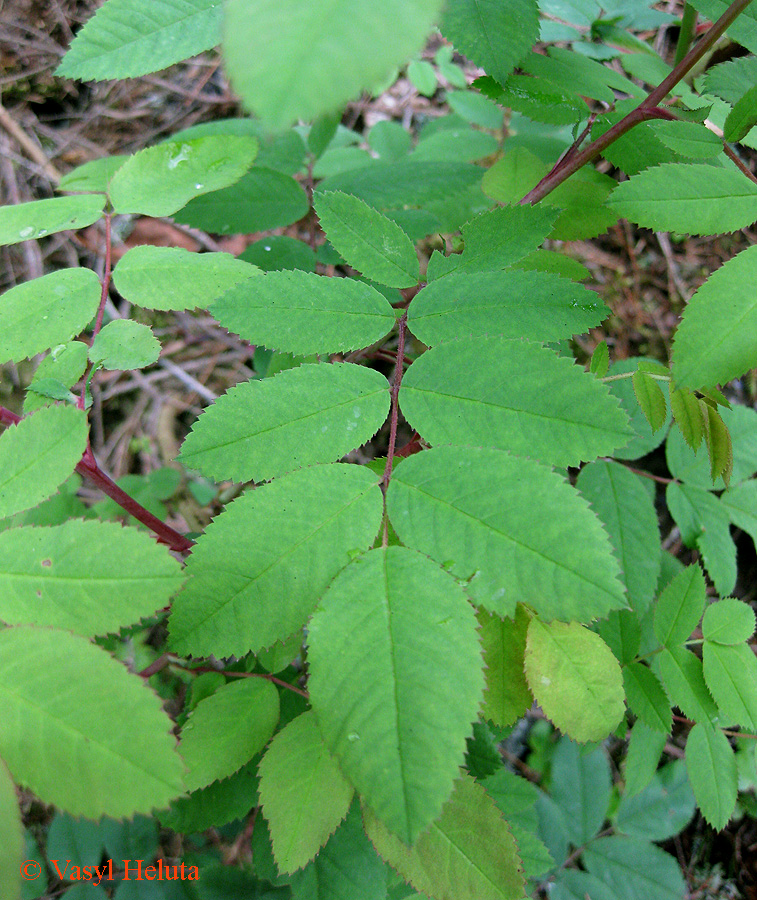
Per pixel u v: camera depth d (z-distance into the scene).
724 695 0.20
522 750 0.38
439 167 0.26
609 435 0.14
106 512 0.30
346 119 0.48
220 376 0.45
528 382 0.15
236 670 0.21
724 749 0.21
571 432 0.15
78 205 0.19
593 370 0.20
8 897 0.12
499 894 0.15
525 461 0.14
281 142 0.28
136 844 0.29
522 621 0.17
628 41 0.27
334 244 0.18
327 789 0.16
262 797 0.16
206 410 0.15
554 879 0.32
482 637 0.18
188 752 0.18
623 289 0.43
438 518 0.14
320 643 0.13
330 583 0.14
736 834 0.39
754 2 0.19
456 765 0.13
